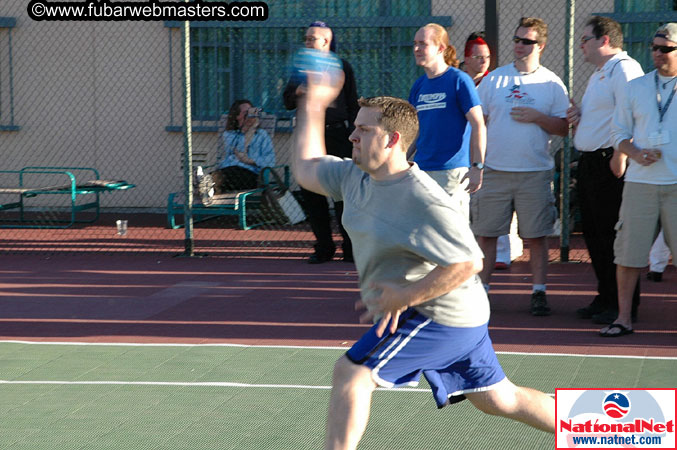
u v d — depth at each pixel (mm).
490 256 9711
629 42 17016
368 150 4641
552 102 9469
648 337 8797
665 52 8172
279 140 18359
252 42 18406
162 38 18484
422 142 9203
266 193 16703
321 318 9922
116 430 6473
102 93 18766
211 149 18703
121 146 18812
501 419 6527
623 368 7738
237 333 9305
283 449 6055
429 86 9164
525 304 10375
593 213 9250
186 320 9930
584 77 16891
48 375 7879
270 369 7949
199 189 16547
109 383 7609
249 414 6770
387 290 4613
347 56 18094
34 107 18938
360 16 18062
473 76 10781
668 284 11352
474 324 4836
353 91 12781
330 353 8461
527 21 9492
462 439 6160
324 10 18156
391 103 4664
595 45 8992
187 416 6754
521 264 12898
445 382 4996
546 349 8430
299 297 11039
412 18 17609
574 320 9570
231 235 16125
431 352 4789
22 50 18844
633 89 8422
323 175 4965
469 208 9875
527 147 9375
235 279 12250
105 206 19078
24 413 6879
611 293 9344
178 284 11969
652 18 16734
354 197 4824
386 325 4707
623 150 8445
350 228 4832
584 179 9242
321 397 7141
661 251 11430
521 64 9531
